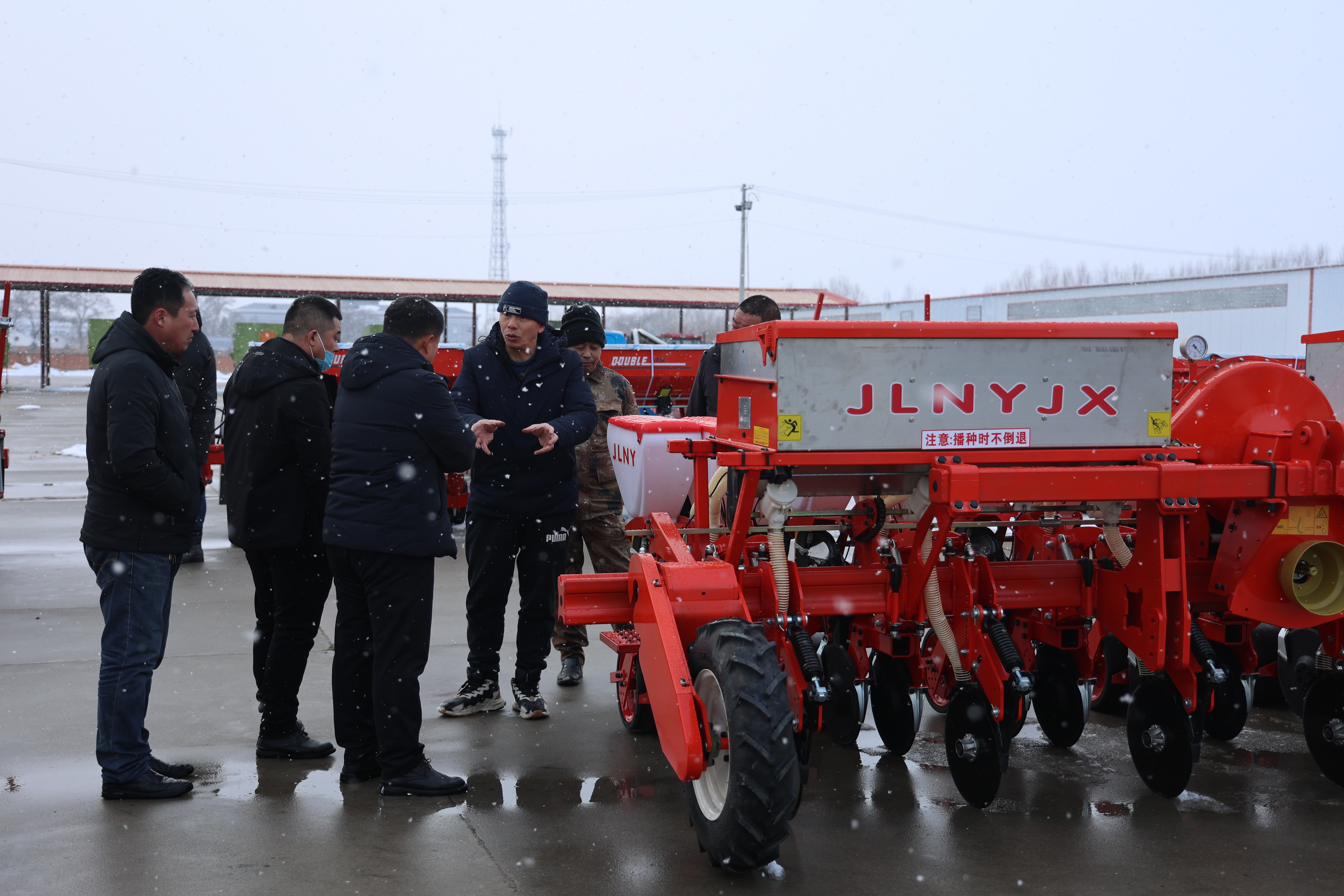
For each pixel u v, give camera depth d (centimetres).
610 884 283
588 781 365
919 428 307
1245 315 2892
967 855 305
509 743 406
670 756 294
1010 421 312
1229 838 318
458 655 543
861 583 350
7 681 479
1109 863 299
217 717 436
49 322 3716
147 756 348
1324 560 348
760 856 275
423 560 348
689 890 280
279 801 343
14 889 274
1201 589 364
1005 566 355
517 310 414
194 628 589
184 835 312
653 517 351
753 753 268
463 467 356
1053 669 399
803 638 323
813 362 300
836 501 404
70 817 326
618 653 420
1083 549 445
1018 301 3550
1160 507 318
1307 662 379
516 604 682
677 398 1053
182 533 346
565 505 442
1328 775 362
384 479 341
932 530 343
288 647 381
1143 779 357
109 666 338
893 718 384
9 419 2322
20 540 862
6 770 368
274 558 374
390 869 290
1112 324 316
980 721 335
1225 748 407
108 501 334
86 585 696
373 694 354
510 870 291
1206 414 347
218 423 1545
